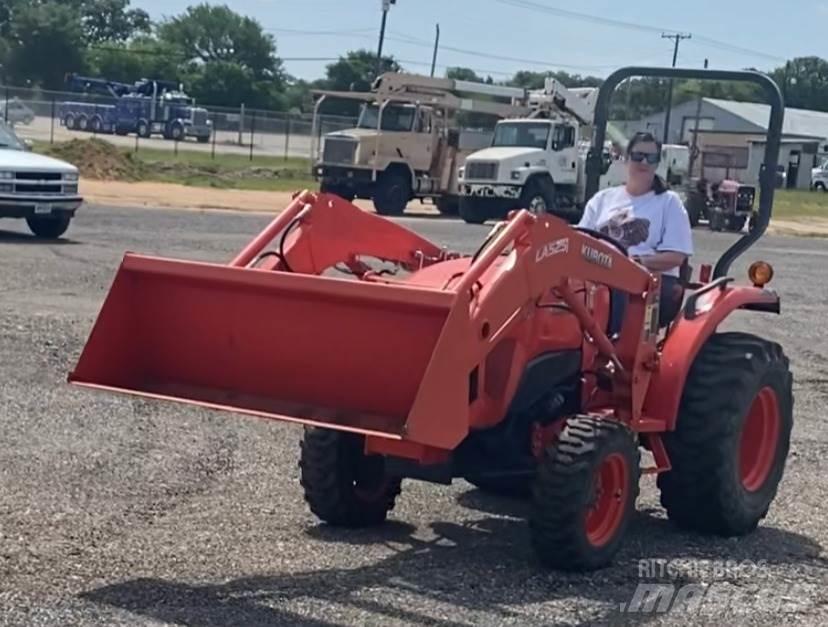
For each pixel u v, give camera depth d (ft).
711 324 24.53
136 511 24.52
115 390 21.04
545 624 19.44
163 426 31.63
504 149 120.88
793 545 24.94
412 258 25.43
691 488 24.52
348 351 20.52
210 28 404.36
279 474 27.96
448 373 19.52
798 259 98.58
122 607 19.29
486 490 27.40
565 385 23.43
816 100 395.34
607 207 26.20
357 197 127.03
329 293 20.13
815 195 221.46
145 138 222.69
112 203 106.32
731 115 221.46
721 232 121.39
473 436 22.48
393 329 20.15
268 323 20.92
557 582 21.53
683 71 27.32
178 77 341.00
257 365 21.24
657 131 29.12
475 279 20.13
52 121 172.76
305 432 23.95
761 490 25.82
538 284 21.44
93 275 58.03
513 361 21.93
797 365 47.67
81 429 30.81
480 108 128.77
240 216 101.45
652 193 25.94
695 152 124.06
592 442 21.58
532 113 128.16
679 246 25.53
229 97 335.67
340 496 23.82
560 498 21.38
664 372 24.08
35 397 33.78
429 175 126.52
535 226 21.33
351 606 19.83
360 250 24.54
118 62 342.44
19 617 18.61
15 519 23.43
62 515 23.89
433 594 20.59
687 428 24.26
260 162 176.35
